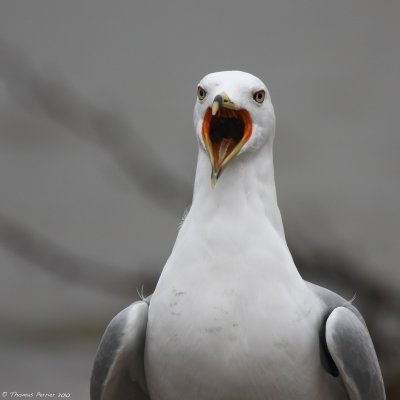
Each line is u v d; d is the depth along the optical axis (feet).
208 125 20.84
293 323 20.04
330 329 20.30
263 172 20.86
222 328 19.84
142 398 22.74
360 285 39.58
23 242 54.75
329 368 21.02
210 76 21.02
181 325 20.06
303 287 20.62
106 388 21.16
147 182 54.80
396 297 39.34
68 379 38.86
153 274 48.49
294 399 20.38
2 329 45.57
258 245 20.33
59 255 53.62
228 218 20.44
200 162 21.02
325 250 40.60
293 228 46.09
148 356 20.79
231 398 20.17
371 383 20.98
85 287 50.60
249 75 20.97
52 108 58.08
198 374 20.06
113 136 56.54
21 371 39.55
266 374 19.95
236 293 19.99
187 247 20.48
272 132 21.02
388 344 36.50
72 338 44.62
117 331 20.83
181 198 53.88
